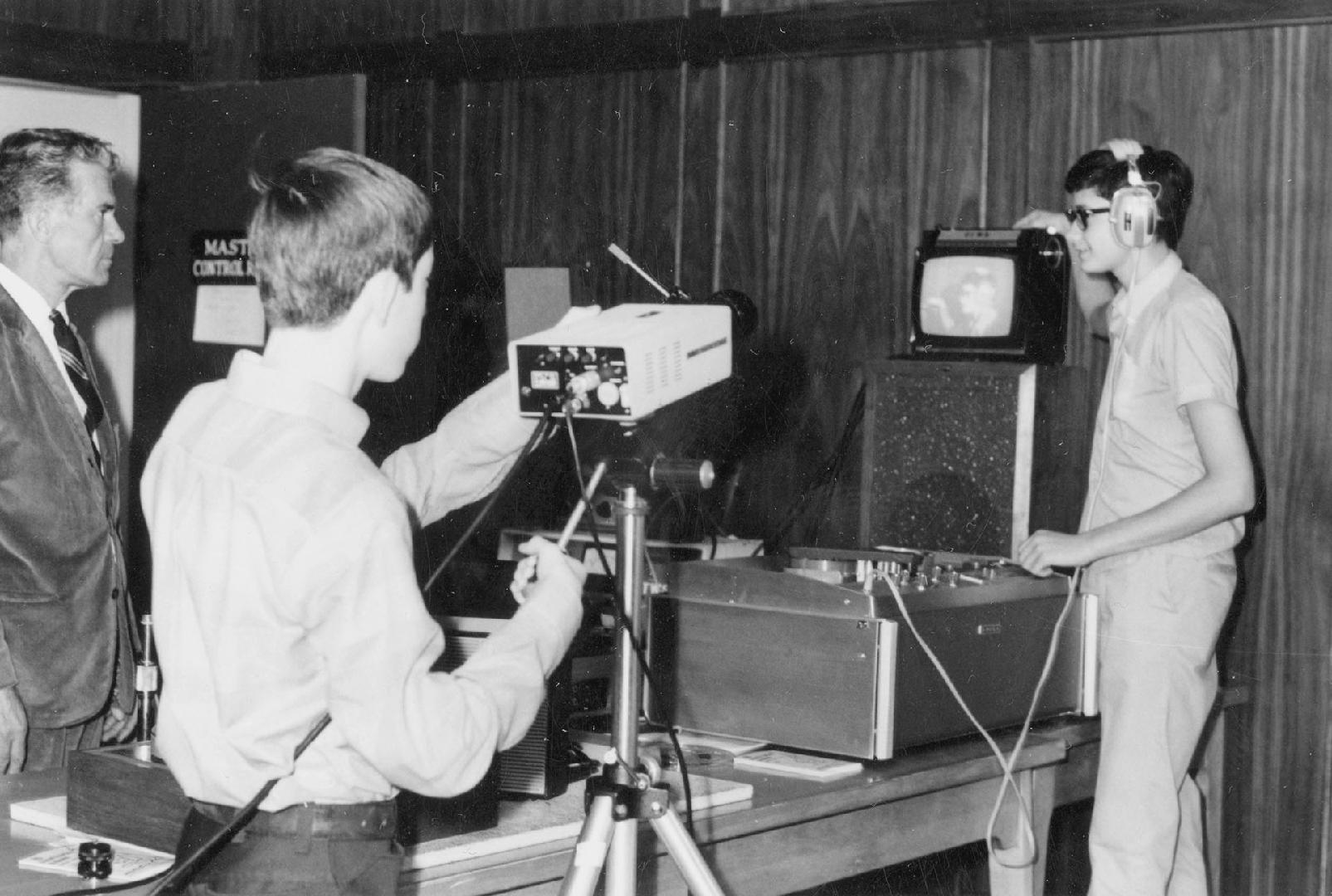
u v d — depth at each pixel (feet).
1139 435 8.61
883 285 12.42
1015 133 11.80
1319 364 10.69
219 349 13.67
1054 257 10.48
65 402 8.93
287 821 4.40
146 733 6.88
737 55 12.95
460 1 14.23
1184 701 8.29
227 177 13.55
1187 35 11.09
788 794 6.63
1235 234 10.96
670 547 10.44
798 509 12.57
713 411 12.75
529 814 6.05
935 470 10.11
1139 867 8.18
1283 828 10.85
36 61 14.19
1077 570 8.65
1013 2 11.57
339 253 4.42
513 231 14.23
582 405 5.44
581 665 8.07
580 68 13.78
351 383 4.66
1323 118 10.64
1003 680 8.04
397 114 14.71
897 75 12.30
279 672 4.33
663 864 6.19
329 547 4.18
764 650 7.45
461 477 6.28
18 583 8.75
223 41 15.35
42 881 5.08
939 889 12.25
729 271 13.15
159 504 4.64
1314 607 10.74
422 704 4.25
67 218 9.06
